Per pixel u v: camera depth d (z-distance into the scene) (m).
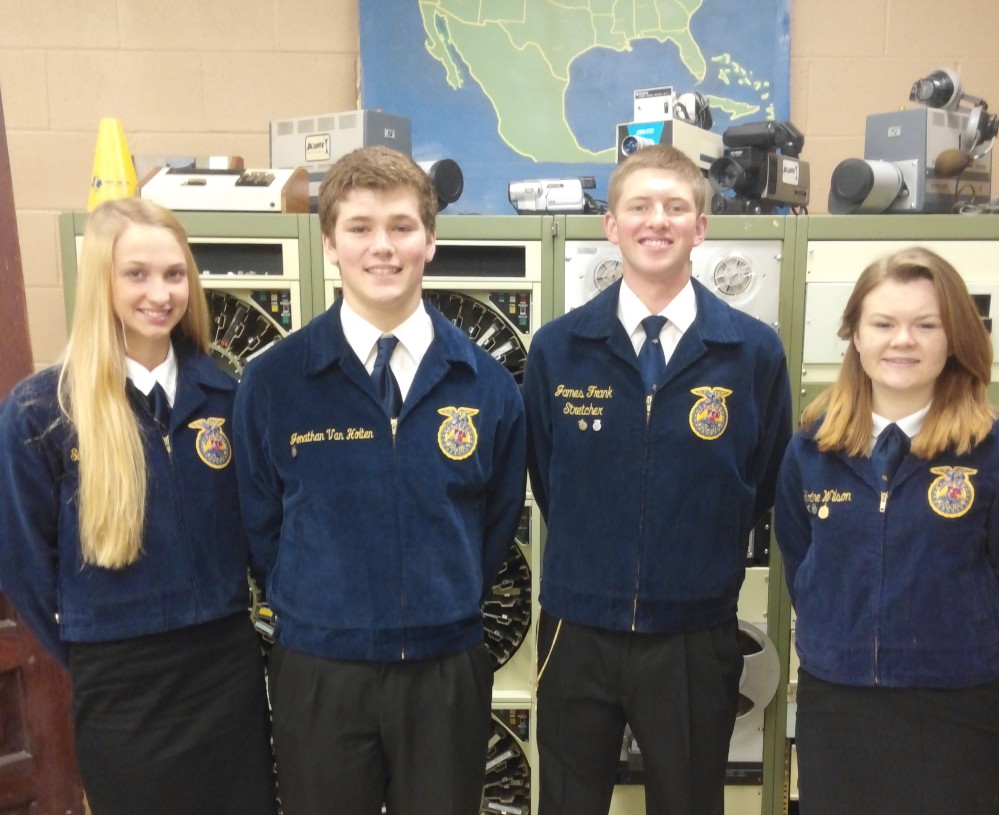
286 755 1.20
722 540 1.30
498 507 1.31
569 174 2.09
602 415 1.30
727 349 1.30
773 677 1.71
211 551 1.24
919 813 1.11
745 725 1.74
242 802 1.28
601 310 1.33
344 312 1.22
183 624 1.20
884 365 1.12
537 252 1.60
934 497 1.11
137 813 1.21
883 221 1.57
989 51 2.09
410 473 1.17
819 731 1.18
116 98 2.08
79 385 1.16
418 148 2.07
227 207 1.58
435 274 1.62
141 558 1.18
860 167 1.59
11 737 1.61
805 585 1.21
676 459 1.27
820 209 2.11
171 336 1.29
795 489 1.25
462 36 2.05
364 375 1.18
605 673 1.32
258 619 1.78
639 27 2.05
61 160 2.09
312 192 1.72
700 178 1.30
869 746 1.14
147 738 1.20
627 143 1.65
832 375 1.62
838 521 1.16
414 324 1.21
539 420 1.40
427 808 1.18
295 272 1.60
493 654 1.80
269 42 2.09
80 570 1.18
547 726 1.39
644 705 1.30
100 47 2.06
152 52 2.07
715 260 1.59
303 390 1.20
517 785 1.84
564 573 1.33
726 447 1.28
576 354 1.34
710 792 1.33
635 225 1.25
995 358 1.60
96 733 1.20
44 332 2.10
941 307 1.09
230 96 2.09
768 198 1.63
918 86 1.74
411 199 1.14
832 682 1.16
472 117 2.07
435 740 1.17
